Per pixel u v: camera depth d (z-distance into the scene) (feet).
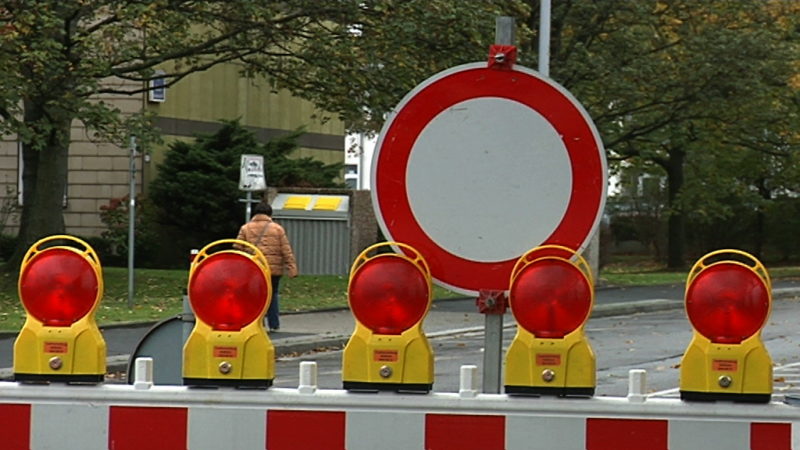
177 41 111.45
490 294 15.96
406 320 14.65
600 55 136.46
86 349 15.01
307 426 14.61
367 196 151.53
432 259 16.05
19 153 177.88
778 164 203.82
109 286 116.98
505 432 14.42
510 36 16.20
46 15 96.84
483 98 16.01
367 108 117.50
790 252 231.91
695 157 194.70
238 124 171.12
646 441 14.32
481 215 15.99
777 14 153.99
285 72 118.42
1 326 79.20
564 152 15.88
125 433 14.82
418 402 14.48
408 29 103.91
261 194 154.81
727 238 234.38
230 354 14.74
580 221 15.83
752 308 14.24
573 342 14.48
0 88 96.27
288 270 81.41
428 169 16.06
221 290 14.78
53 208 123.13
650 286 141.28
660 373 65.21
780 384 61.05
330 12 107.86
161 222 169.07
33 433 14.90
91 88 107.55
